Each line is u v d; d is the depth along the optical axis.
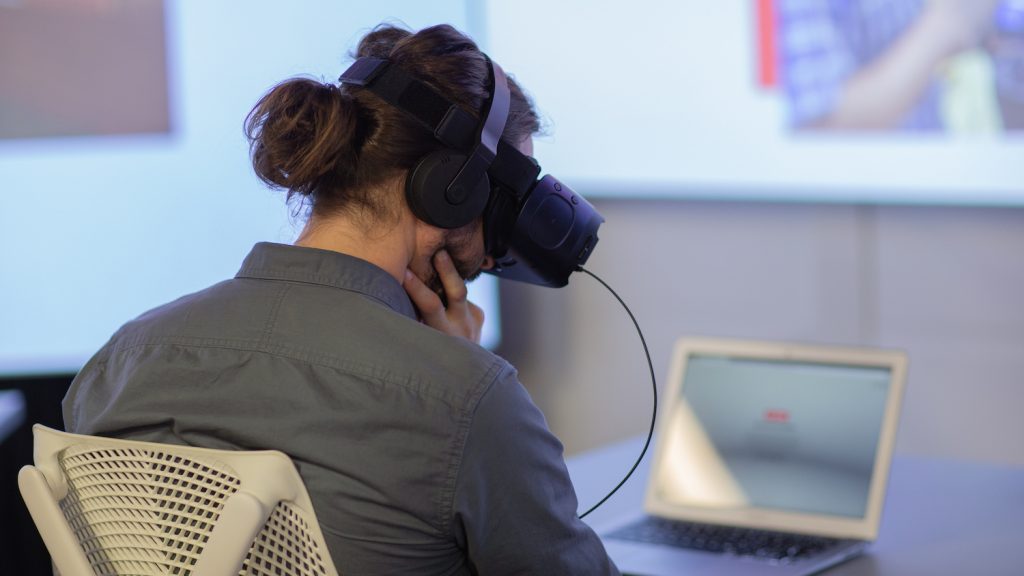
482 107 0.96
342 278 0.92
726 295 2.77
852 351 1.48
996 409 2.54
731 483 1.48
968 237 2.51
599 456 1.76
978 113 2.38
